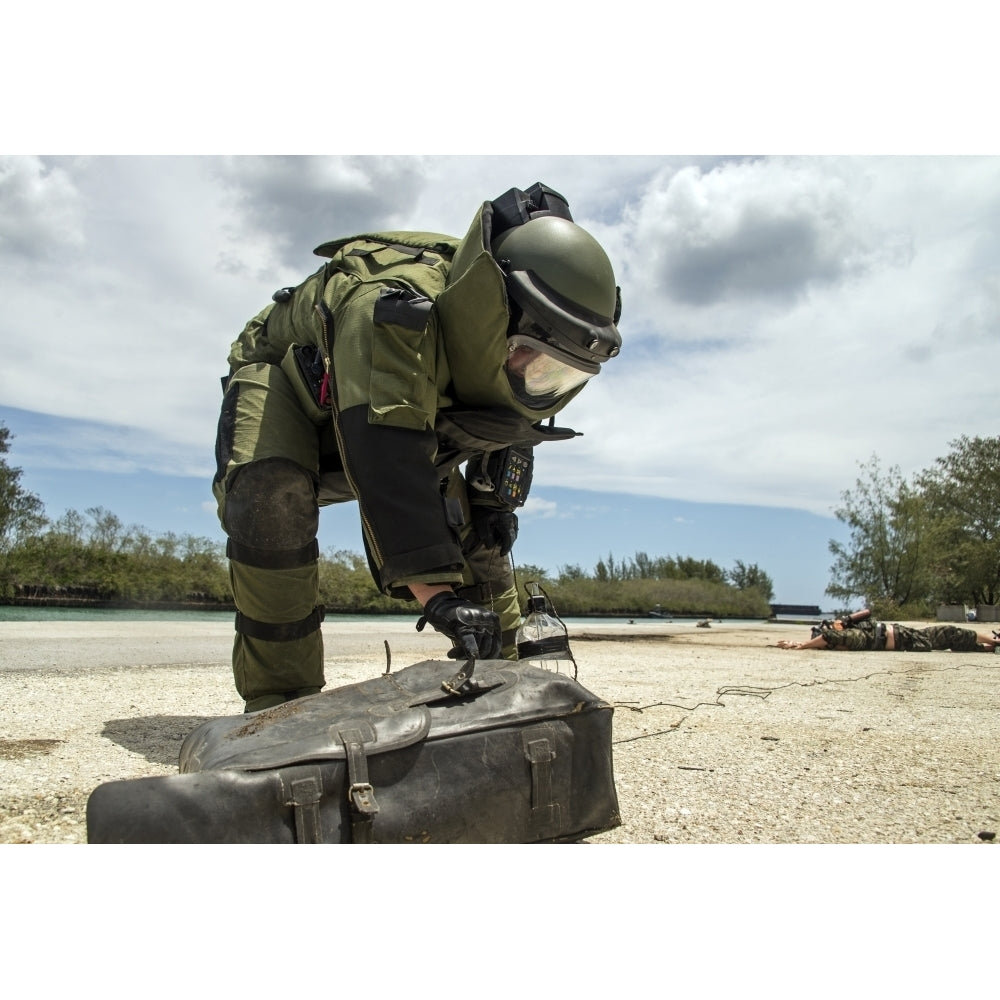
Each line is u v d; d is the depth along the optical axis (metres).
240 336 4.02
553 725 2.17
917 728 4.87
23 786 2.95
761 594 57.56
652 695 6.29
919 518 40.53
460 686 2.16
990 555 45.81
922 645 13.62
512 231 3.03
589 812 2.22
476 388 3.12
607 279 2.99
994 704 6.18
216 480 3.64
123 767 3.31
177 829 1.73
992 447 48.56
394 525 2.73
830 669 9.48
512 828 2.09
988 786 3.36
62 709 4.81
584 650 12.30
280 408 3.52
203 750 2.07
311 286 3.53
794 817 2.86
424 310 2.84
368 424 2.81
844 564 41.81
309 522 3.55
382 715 2.04
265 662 3.67
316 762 1.87
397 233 3.47
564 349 2.92
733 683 7.41
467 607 2.52
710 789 3.23
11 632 11.12
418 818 1.94
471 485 3.92
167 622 16.91
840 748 4.15
